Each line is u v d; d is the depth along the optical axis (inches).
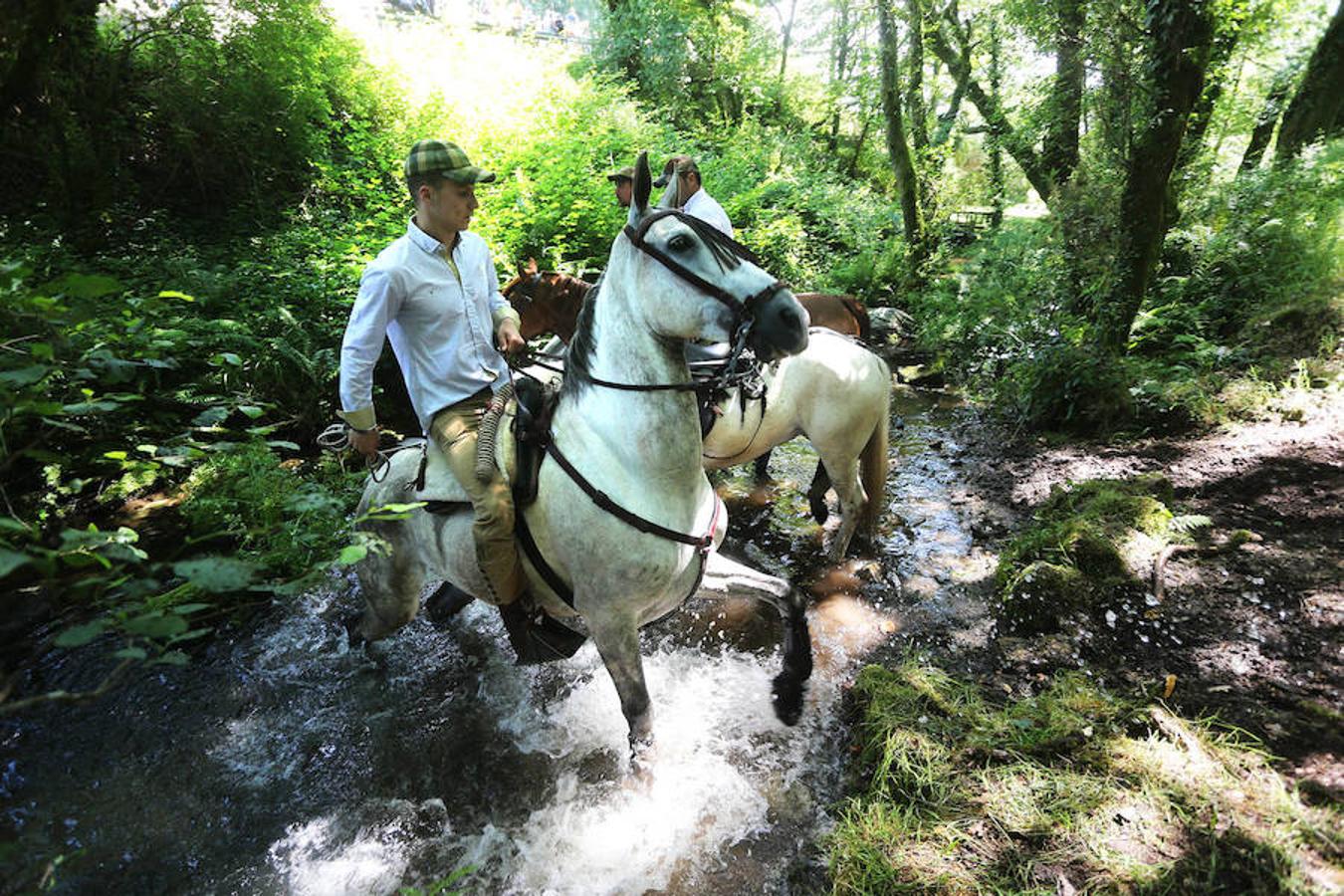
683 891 86.5
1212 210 277.9
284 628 134.3
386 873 89.6
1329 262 234.8
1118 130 219.9
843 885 83.0
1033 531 151.9
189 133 276.7
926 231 390.3
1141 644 118.0
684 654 129.3
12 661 121.4
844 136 668.1
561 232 291.1
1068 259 235.6
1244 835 80.6
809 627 134.3
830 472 148.5
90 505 162.1
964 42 411.5
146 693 118.6
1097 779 91.2
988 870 82.2
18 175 244.4
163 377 179.2
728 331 72.0
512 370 94.6
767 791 99.7
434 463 92.9
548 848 92.2
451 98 346.3
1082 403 210.8
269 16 304.3
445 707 117.5
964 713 104.8
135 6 277.3
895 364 306.0
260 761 106.9
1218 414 199.0
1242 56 292.0
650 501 82.3
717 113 583.5
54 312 59.8
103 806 98.7
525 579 90.7
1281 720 99.2
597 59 544.1
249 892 87.4
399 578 105.0
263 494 151.6
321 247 246.7
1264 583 128.0
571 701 118.4
